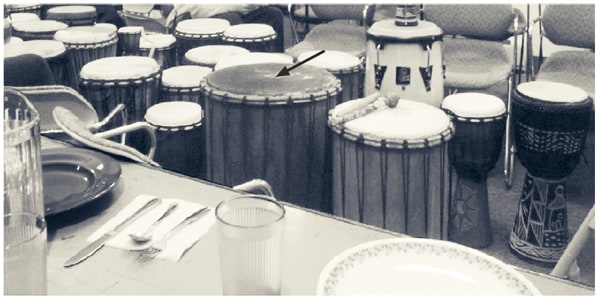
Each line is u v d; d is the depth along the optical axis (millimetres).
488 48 3443
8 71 1941
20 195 989
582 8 3119
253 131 2219
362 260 910
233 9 4227
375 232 1084
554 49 4762
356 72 2961
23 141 991
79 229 1100
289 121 2201
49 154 1310
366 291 852
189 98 2980
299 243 1048
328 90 2258
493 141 2562
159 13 4988
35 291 818
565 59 3207
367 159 2062
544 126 2355
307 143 2258
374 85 2908
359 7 3852
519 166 3383
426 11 3506
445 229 2242
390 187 2070
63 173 1270
